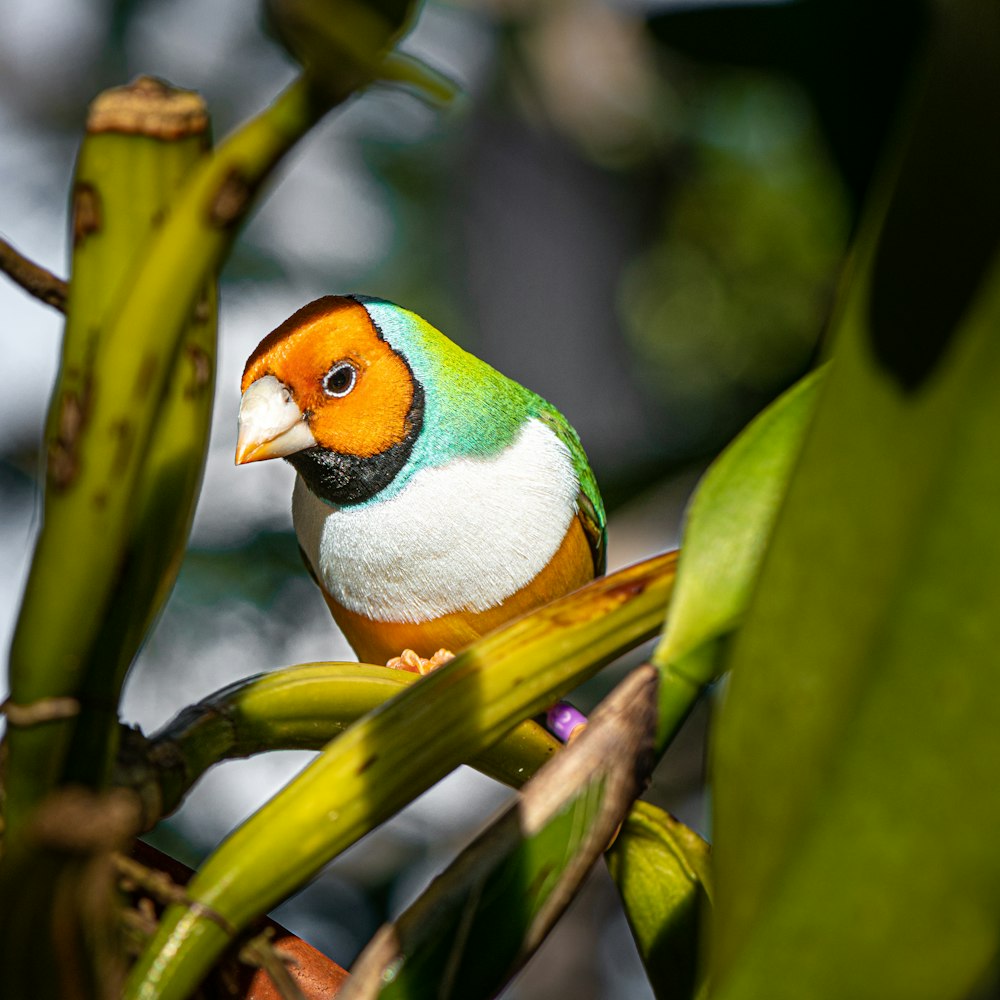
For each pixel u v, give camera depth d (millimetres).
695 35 5938
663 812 3123
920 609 1909
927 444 1987
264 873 2453
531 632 2592
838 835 1897
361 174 12398
